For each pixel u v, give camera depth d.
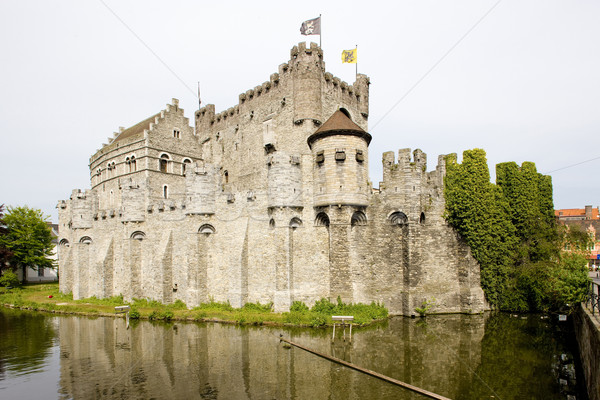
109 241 47.06
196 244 38.44
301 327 30.86
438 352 24.84
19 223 66.56
